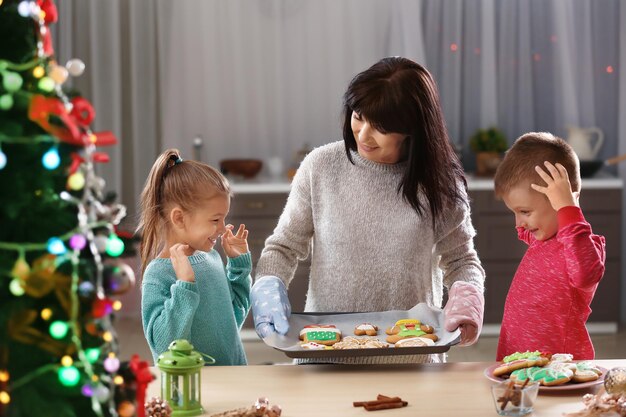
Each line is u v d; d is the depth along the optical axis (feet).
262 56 19.03
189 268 6.68
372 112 7.06
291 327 7.19
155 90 18.86
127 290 4.32
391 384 6.34
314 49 19.02
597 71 19.16
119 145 18.49
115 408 4.55
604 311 18.21
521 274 7.27
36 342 4.16
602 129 19.31
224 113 19.13
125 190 19.03
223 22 18.86
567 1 18.76
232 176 18.63
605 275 18.15
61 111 4.03
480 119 19.20
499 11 18.97
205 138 19.13
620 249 18.03
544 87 19.17
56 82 4.19
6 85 3.96
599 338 17.90
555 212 7.04
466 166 19.34
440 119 7.41
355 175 7.67
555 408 5.76
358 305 7.66
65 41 18.16
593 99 19.15
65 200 4.28
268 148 19.26
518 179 7.05
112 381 4.41
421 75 7.24
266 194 17.76
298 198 7.91
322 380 6.47
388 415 5.71
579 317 7.02
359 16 18.86
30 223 4.18
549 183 6.84
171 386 5.80
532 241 7.45
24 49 4.30
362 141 7.30
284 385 6.36
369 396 6.09
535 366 6.25
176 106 18.86
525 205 7.06
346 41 19.01
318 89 19.12
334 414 5.74
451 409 5.80
